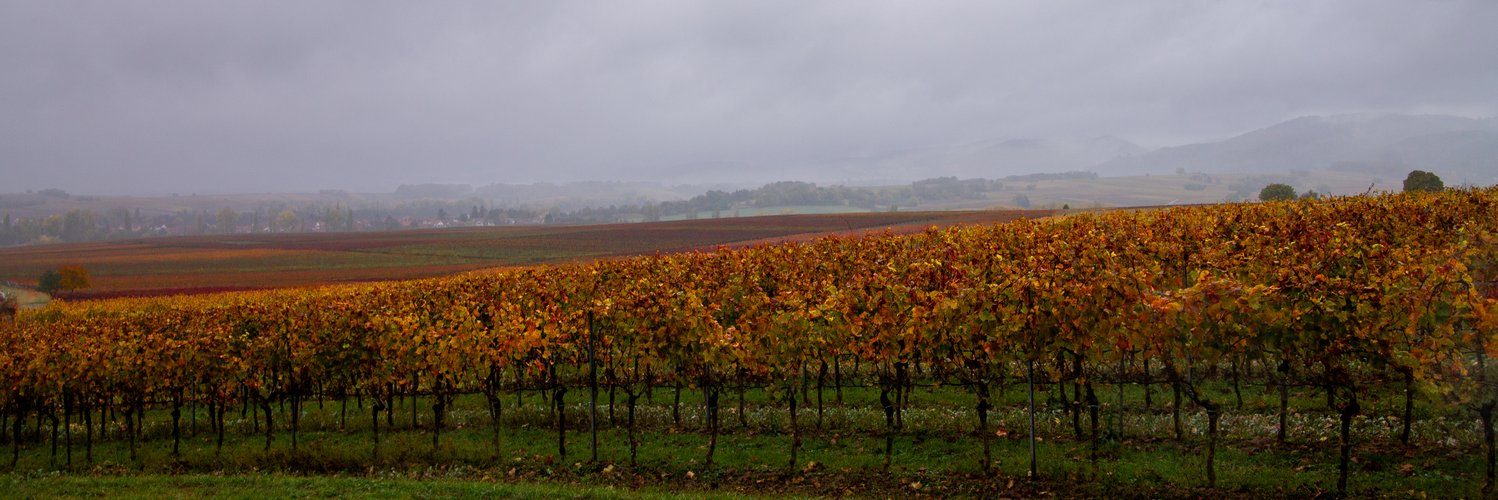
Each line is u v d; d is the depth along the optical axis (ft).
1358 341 42.22
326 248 426.10
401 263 331.77
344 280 282.15
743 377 65.16
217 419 85.92
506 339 61.31
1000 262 65.26
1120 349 46.11
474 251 363.97
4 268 404.36
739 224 410.52
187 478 56.54
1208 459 42.88
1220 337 44.47
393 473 58.34
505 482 55.47
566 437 65.36
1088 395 47.34
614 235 399.65
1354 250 57.62
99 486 55.36
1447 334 39.75
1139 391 61.21
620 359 64.54
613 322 64.34
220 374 70.69
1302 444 47.16
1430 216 78.79
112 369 70.03
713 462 55.26
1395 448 45.16
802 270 87.40
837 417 60.80
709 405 58.54
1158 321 44.65
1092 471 45.93
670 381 74.64
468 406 80.07
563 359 70.95
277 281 290.56
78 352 70.54
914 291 53.57
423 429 72.23
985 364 51.55
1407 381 43.29
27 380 71.56
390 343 69.51
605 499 46.96
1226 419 52.26
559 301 87.51
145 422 86.28
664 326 59.47
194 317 100.01
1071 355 49.26
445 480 55.21
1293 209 91.50
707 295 74.79
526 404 77.41
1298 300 42.91
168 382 70.79
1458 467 41.75
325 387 82.74
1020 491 45.37
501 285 101.55
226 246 492.13
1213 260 63.72
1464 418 46.19
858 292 59.21
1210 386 60.08
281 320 82.58
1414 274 43.65
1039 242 82.74
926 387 68.74
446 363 63.52
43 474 65.98
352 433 73.56
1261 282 55.26
